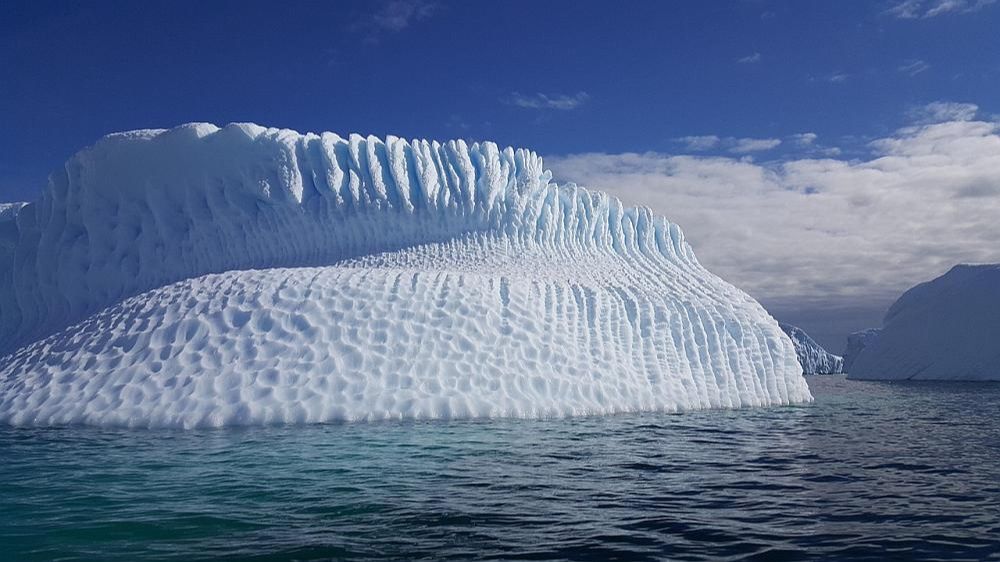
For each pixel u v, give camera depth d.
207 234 18.48
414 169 18.95
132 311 14.67
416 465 7.84
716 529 5.27
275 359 12.68
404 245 17.92
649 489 6.66
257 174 18.36
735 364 16.38
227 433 10.28
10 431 10.66
